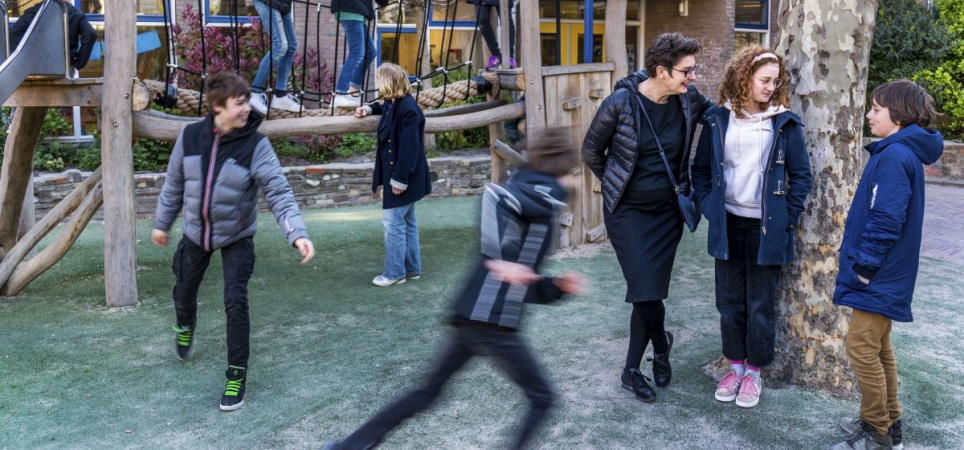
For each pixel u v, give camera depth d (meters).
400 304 5.61
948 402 3.94
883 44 14.15
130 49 5.35
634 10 15.58
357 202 10.32
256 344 4.74
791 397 3.90
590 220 7.89
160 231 3.92
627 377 3.97
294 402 3.90
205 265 4.01
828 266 3.84
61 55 5.23
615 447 3.42
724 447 3.43
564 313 5.39
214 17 11.10
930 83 13.98
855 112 3.73
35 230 5.73
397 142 5.87
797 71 3.81
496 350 2.86
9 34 5.55
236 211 3.79
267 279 6.28
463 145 12.30
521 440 2.87
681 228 3.83
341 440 2.87
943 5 14.85
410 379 4.20
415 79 6.86
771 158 3.58
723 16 14.77
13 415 3.70
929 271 7.02
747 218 3.70
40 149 9.68
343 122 6.20
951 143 13.26
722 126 3.67
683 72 3.55
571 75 7.44
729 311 3.86
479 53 12.37
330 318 5.27
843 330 3.87
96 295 5.79
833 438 3.50
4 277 5.64
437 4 12.71
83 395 3.95
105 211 5.40
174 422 3.66
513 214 2.86
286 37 6.45
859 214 3.25
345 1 6.51
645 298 3.71
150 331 4.95
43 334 4.88
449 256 7.20
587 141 3.83
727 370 4.19
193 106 5.95
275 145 10.80
